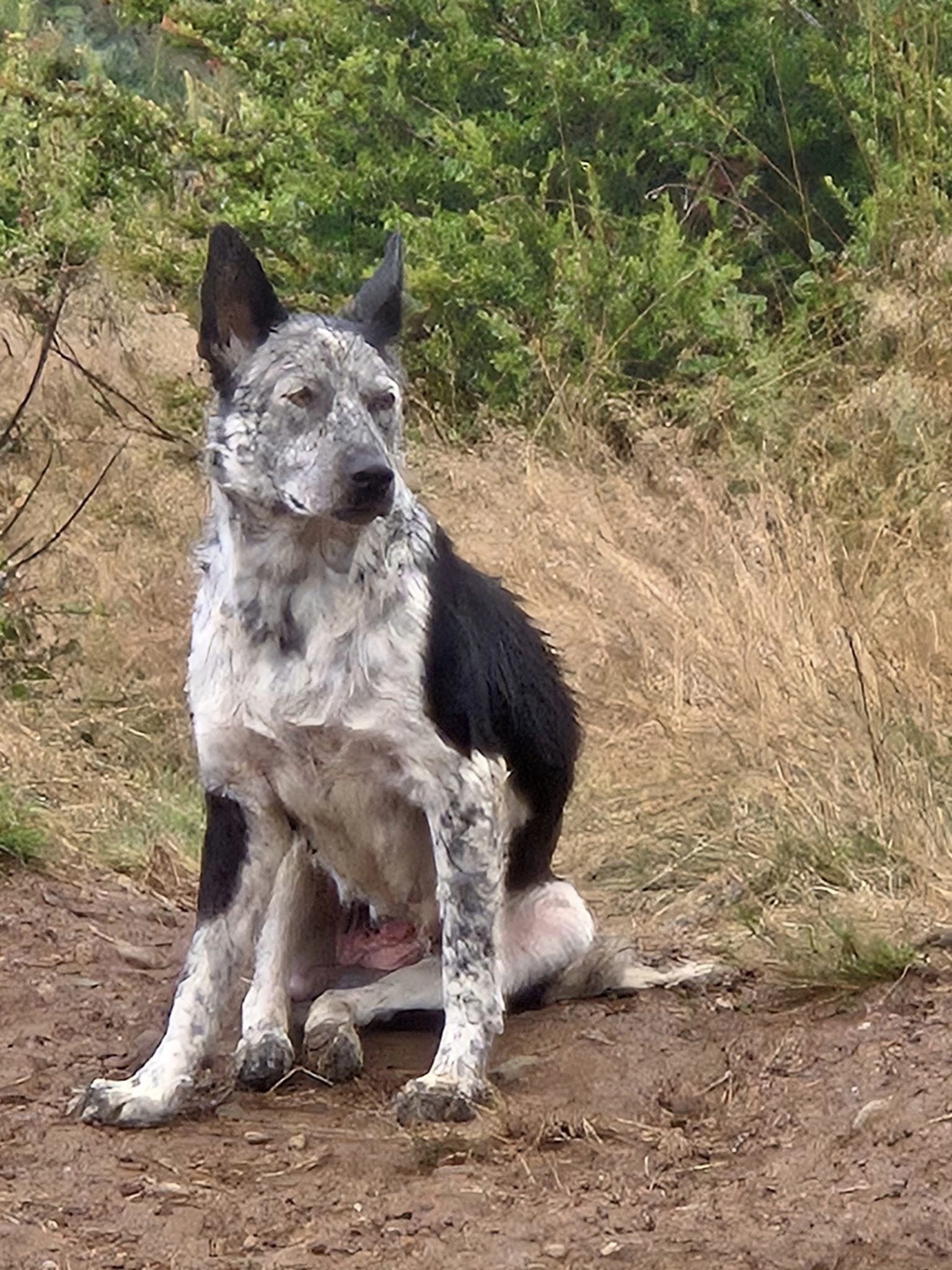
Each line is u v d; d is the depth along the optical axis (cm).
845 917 927
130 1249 666
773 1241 652
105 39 2361
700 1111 775
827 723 1184
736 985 894
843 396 1512
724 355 1620
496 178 1731
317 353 779
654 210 1788
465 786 794
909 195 1612
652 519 1403
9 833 1074
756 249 1778
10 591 1359
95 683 1359
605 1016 862
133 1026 865
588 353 1628
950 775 1114
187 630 1411
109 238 1720
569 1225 671
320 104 1795
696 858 1117
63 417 1666
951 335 1481
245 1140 750
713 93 1781
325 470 755
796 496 1422
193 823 1207
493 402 1658
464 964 791
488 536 1410
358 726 782
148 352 1742
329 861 844
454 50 1777
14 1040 846
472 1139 740
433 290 1653
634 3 1778
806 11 1819
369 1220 681
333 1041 812
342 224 1755
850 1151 713
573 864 1143
